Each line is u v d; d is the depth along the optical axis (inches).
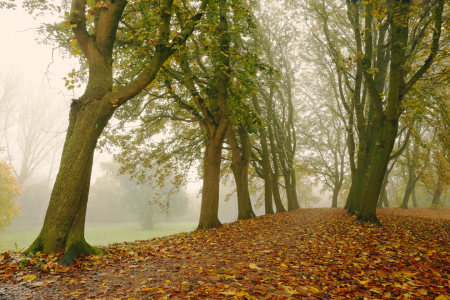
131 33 340.2
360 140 593.3
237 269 184.7
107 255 222.7
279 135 924.0
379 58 559.8
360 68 578.2
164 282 157.8
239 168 594.9
